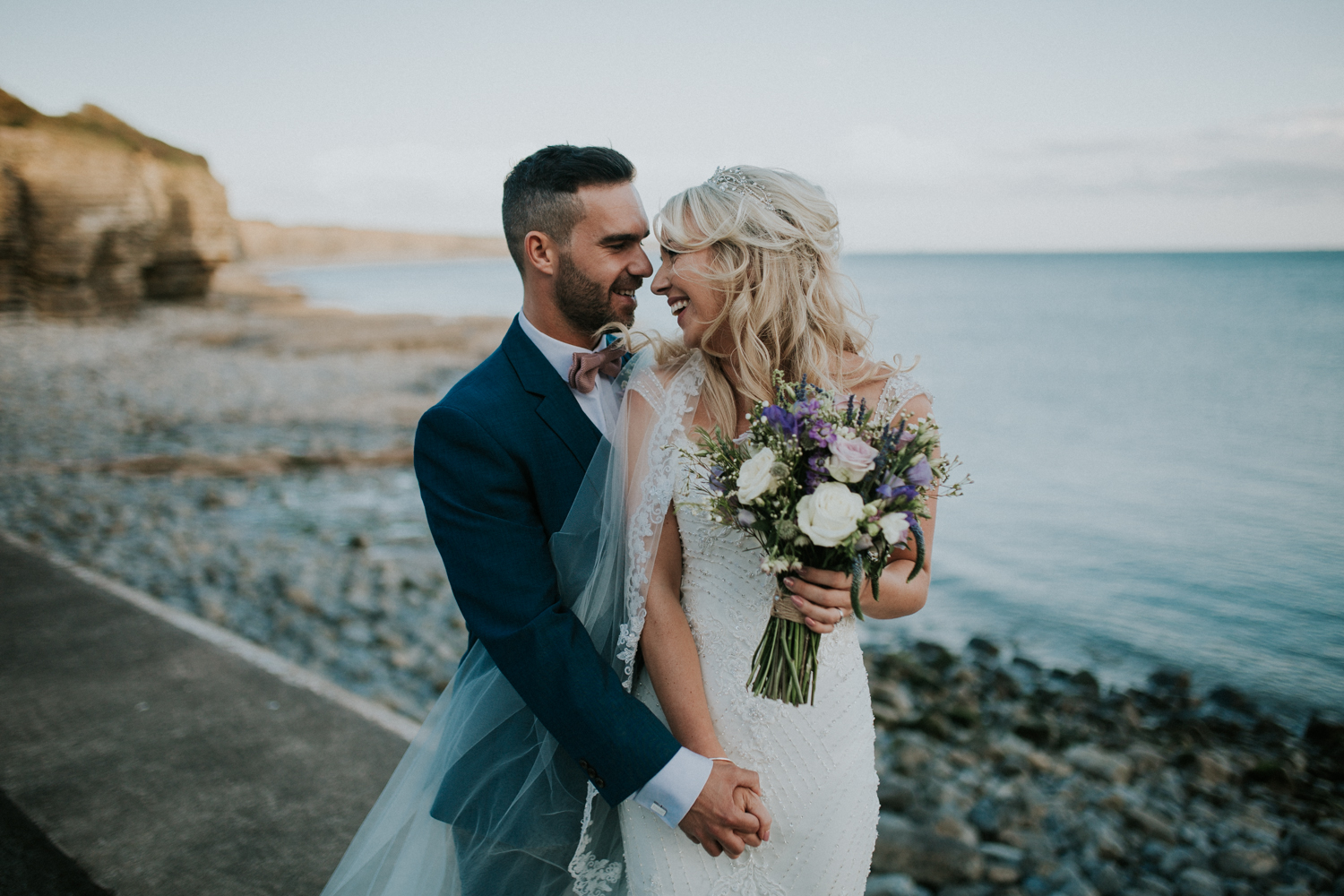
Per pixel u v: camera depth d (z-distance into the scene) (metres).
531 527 1.54
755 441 1.44
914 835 3.11
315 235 145.00
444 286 84.62
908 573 1.65
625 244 1.59
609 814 1.69
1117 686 5.80
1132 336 32.97
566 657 1.44
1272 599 7.35
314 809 2.62
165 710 3.18
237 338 25.81
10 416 12.53
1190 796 4.23
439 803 1.64
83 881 2.28
